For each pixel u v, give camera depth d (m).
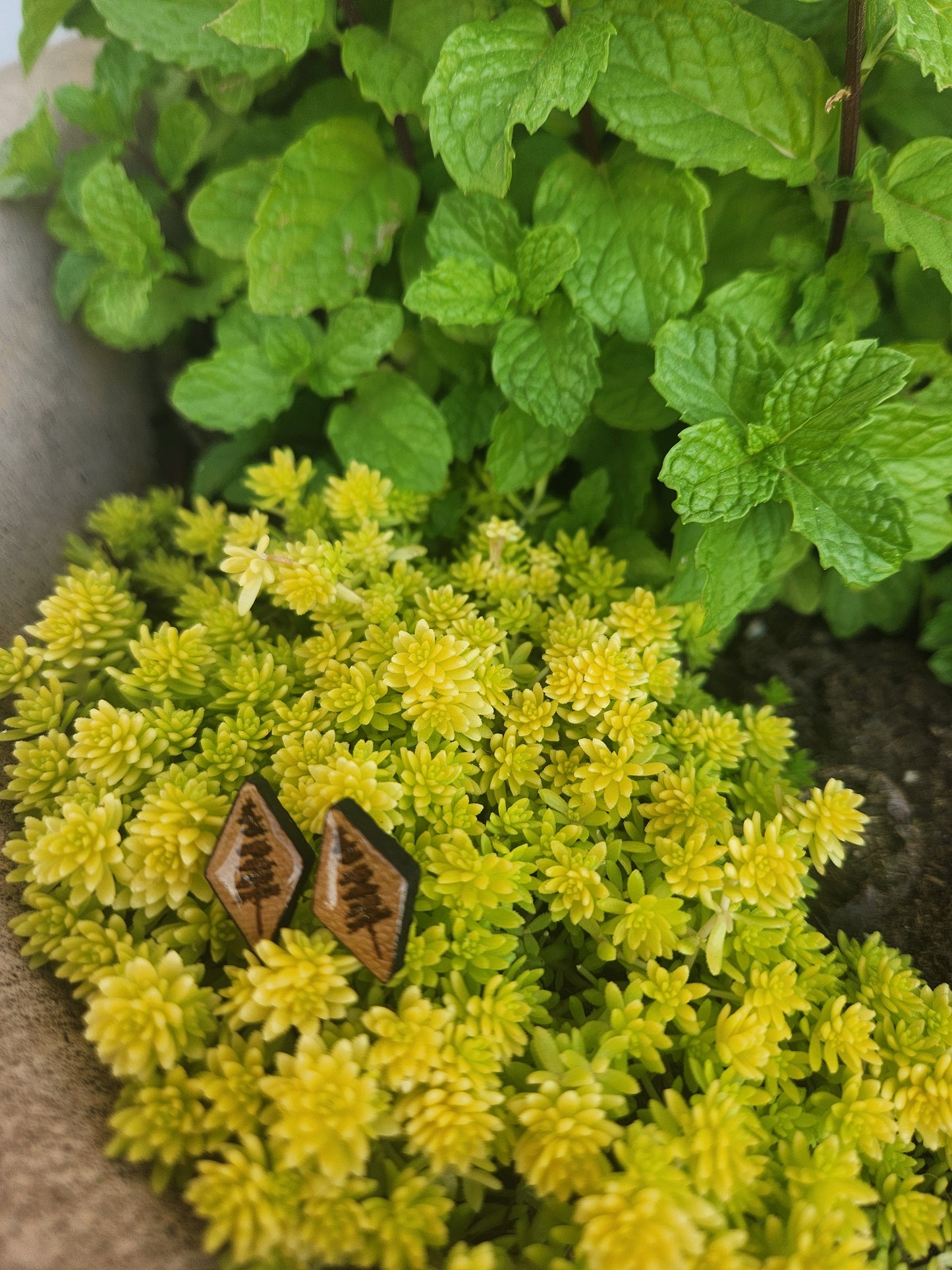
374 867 0.09
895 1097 0.10
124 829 0.11
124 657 0.13
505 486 0.14
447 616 0.12
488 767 0.11
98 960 0.10
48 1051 0.09
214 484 0.17
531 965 0.11
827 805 0.11
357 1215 0.08
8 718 0.12
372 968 0.09
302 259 0.14
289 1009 0.09
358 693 0.11
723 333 0.12
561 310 0.13
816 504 0.11
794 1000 0.10
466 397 0.16
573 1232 0.08
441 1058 0.09
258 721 0.11
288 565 0.12
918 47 0.10
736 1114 0.09
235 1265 0.08
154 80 0.17
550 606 0.14
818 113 0.12
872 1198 0.09
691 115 0.12
